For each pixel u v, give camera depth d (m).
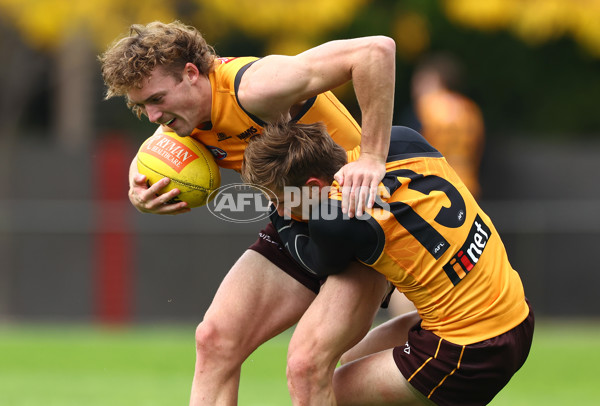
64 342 37.53
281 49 49.81
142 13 48.44
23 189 47.50
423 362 15.34
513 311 15.55
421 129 36.25
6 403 23.44
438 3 56.53
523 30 49.19
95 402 23.62
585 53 61.41
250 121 15.88
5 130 62.62
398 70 60.16
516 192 49.16
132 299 47.25
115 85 15.58
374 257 15.13
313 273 16.33
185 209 16.94
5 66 61.47
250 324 16.81
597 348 35.50
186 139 16.75
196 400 16.64
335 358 15.77
